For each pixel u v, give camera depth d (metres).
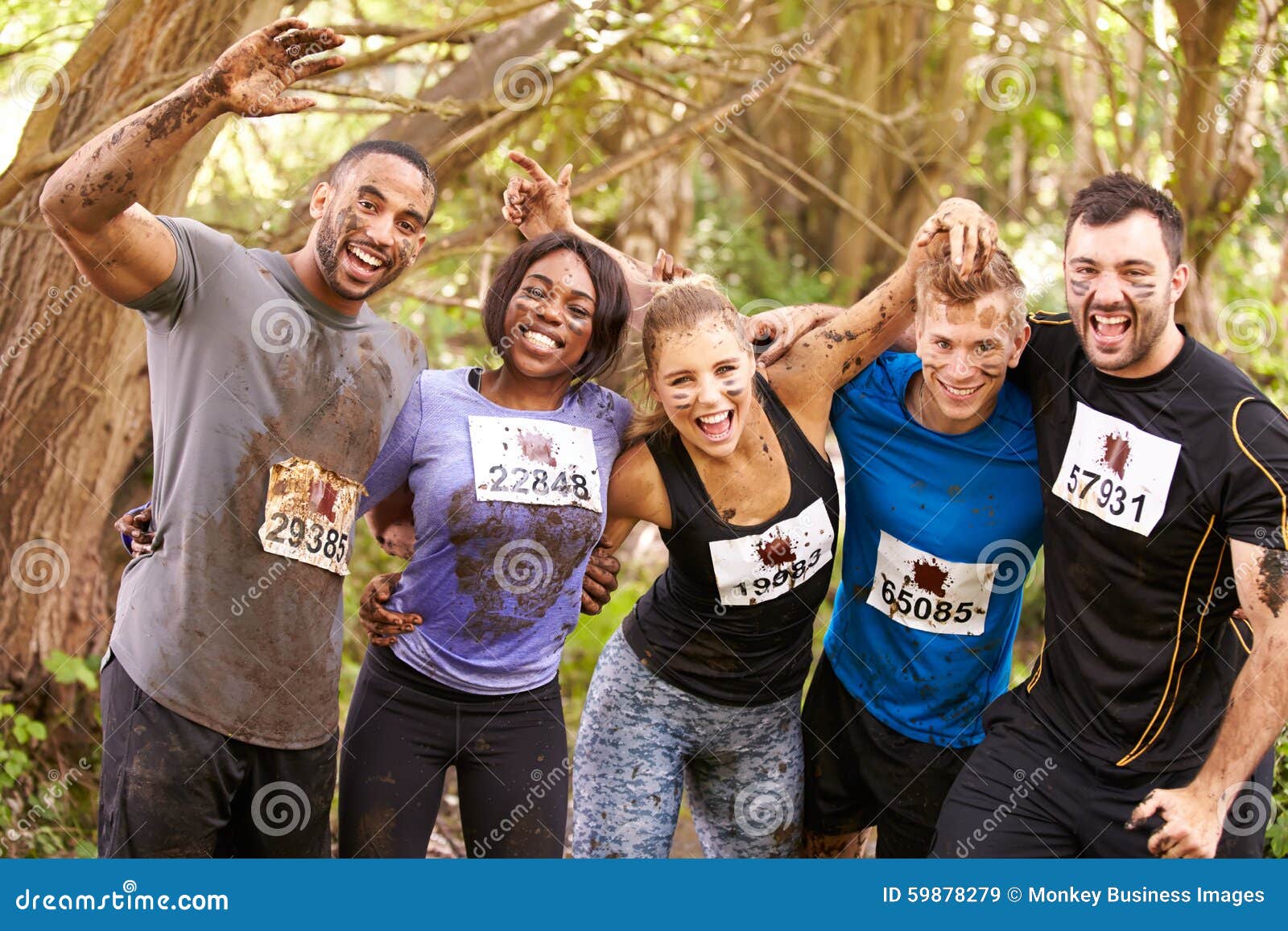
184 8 5.32
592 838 3.92
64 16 6.34
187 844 3.36
